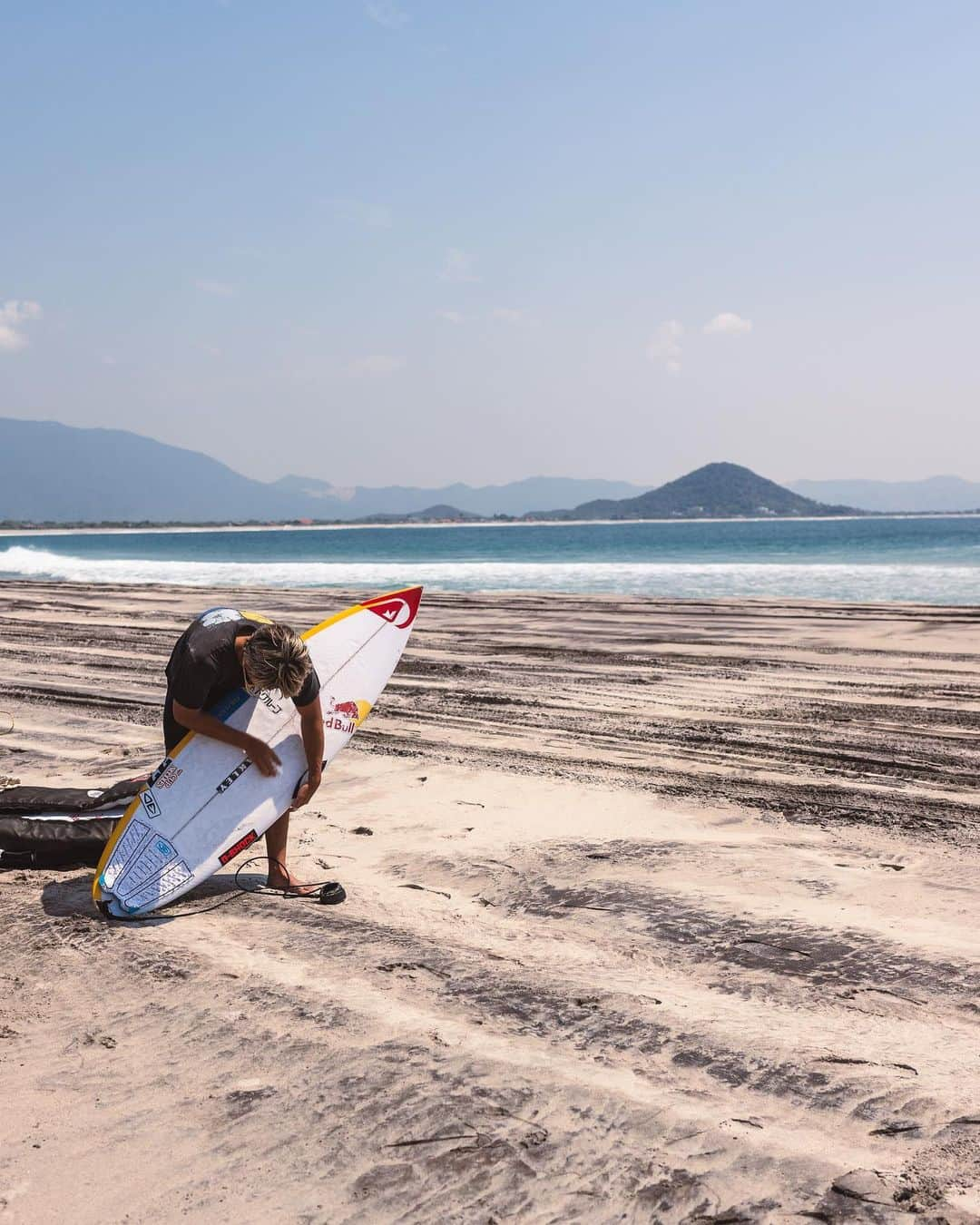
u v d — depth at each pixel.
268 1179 2.28
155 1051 2.93
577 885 4.41
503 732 7.95
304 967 3.53
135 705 9.09
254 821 4.19
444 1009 3.17
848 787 6.22
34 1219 2.16
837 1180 2.23
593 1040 2.95
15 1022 3.17
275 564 41.44
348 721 4.59
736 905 4.13
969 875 4.48
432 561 44.50
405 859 4.81
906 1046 2.89
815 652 12.34
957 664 11.20
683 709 8.97
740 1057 2.83
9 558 48.72
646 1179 2.25
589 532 153.75
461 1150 2.38
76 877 4.61
